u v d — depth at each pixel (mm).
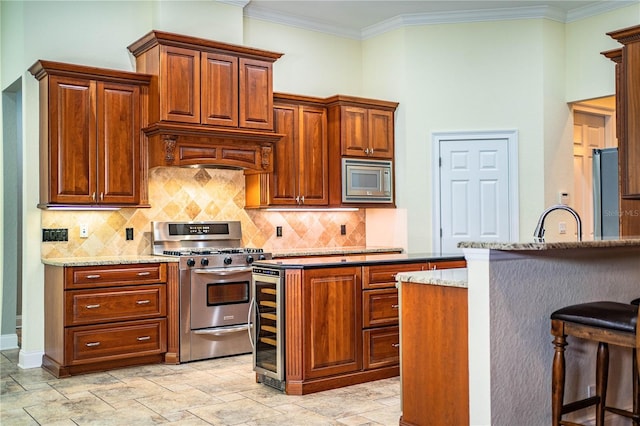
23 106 4836
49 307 4688
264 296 4078
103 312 4492
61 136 4656
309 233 6348
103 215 5117
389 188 6328
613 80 5758
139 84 5031
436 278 2863
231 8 5668
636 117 4527
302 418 3383
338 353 4016
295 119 5934
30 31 4867
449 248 6160
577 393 2967
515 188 6008
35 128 4863
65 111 4676
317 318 3930
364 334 4148
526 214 5984
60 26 5008
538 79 5977
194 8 5438
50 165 4605
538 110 5973
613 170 5324
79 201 4723
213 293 4992
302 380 3852
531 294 2719
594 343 3053
